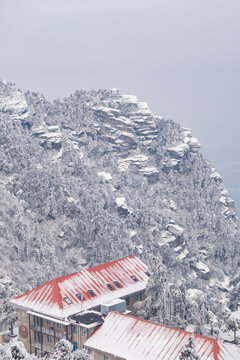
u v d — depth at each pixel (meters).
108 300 192.75
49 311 180.12
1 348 107.25
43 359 135.12
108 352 159.12
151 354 153.00
